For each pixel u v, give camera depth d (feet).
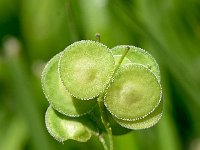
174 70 0.38
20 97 0.37
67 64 0.24
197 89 0.38
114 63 0.24
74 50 0.24
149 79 0.24
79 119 0.25
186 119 0.39
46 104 0.40
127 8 0.40
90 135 0.25
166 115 0.37
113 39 0.40
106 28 0.40
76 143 0.37
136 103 0.24
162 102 0.24
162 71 0.38
